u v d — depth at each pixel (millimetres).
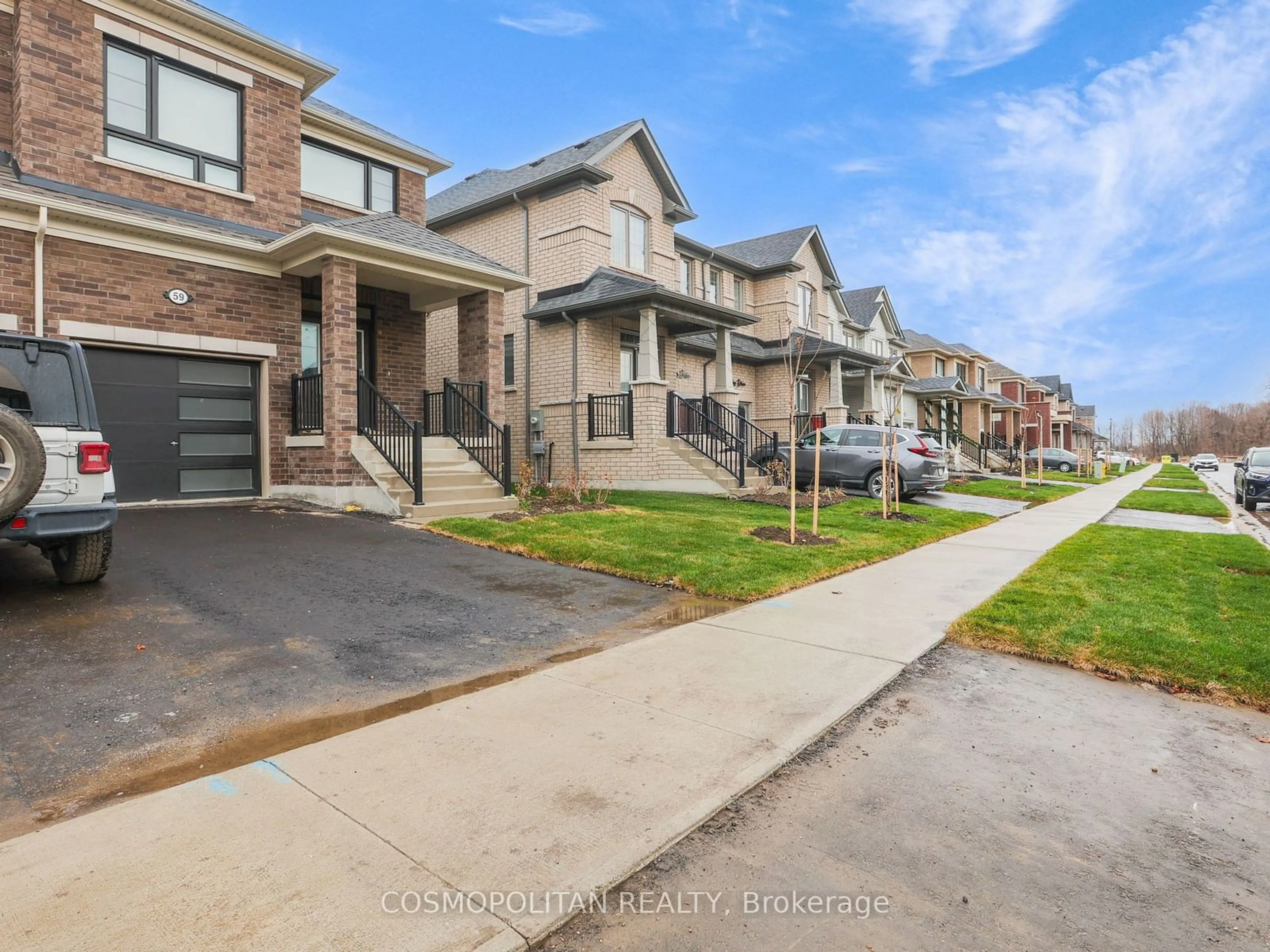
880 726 3717
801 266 23156
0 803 2748
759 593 6336
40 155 8633
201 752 3215
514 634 5098
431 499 9430
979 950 2070
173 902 2123
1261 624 5406
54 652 4281
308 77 11406
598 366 15461
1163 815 2883
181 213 9750
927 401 33750
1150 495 20250
